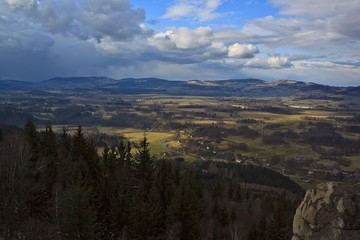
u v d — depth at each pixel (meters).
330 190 16.20
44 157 66.31
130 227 55.00
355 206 15.48
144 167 74.19
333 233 15.59
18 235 39.03
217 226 62.19
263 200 101.38
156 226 57.19
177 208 58.28
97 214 58.06
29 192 49.56
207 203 79.00
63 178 61.41
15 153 56.56
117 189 62.12
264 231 66.81
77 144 75.19
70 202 46.78
